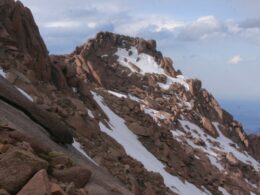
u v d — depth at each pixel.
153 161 44.03
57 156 15.25
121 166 30.64
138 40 97.19
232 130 92.81
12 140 14.48
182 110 81.06
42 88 33.84
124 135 45.47
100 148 32.03
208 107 91.94
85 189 14.45
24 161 12.05
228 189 56.28
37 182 11.53
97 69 74.69
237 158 76.50
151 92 82.31
